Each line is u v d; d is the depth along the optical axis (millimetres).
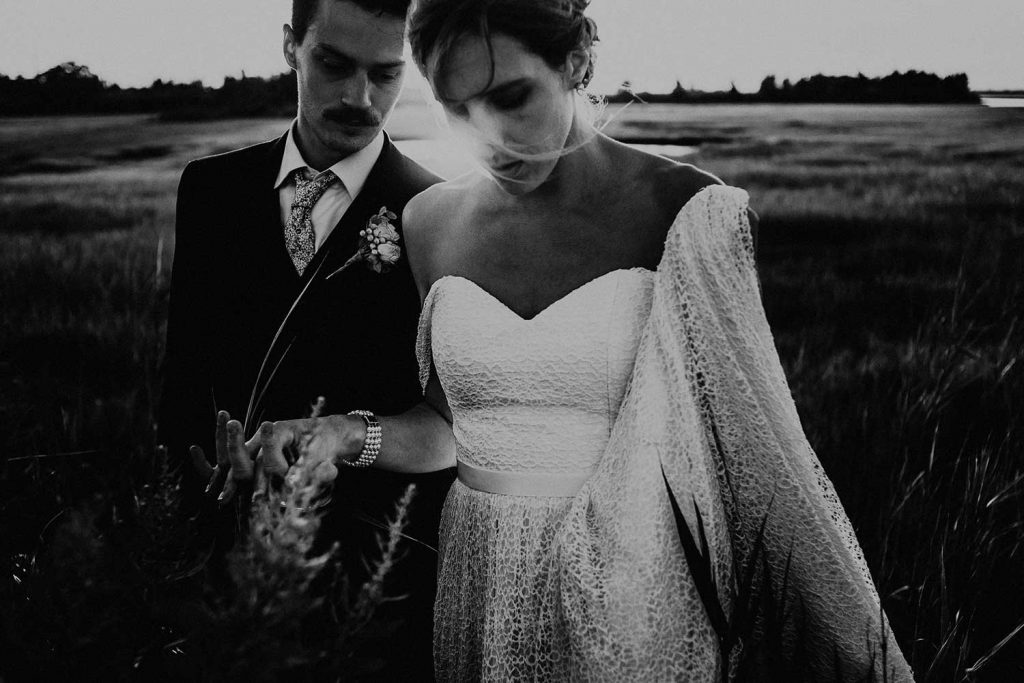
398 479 2152
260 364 2215
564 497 1708
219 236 2256
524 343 1699
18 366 3721
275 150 2297
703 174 1706
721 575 1544
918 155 12820
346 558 2098
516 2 1455
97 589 1072
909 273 6809
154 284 5391
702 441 1575
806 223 9047
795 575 1615
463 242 1847
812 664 1661
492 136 1547
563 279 1732
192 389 2283
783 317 5992
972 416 3414
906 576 2504
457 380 1785
